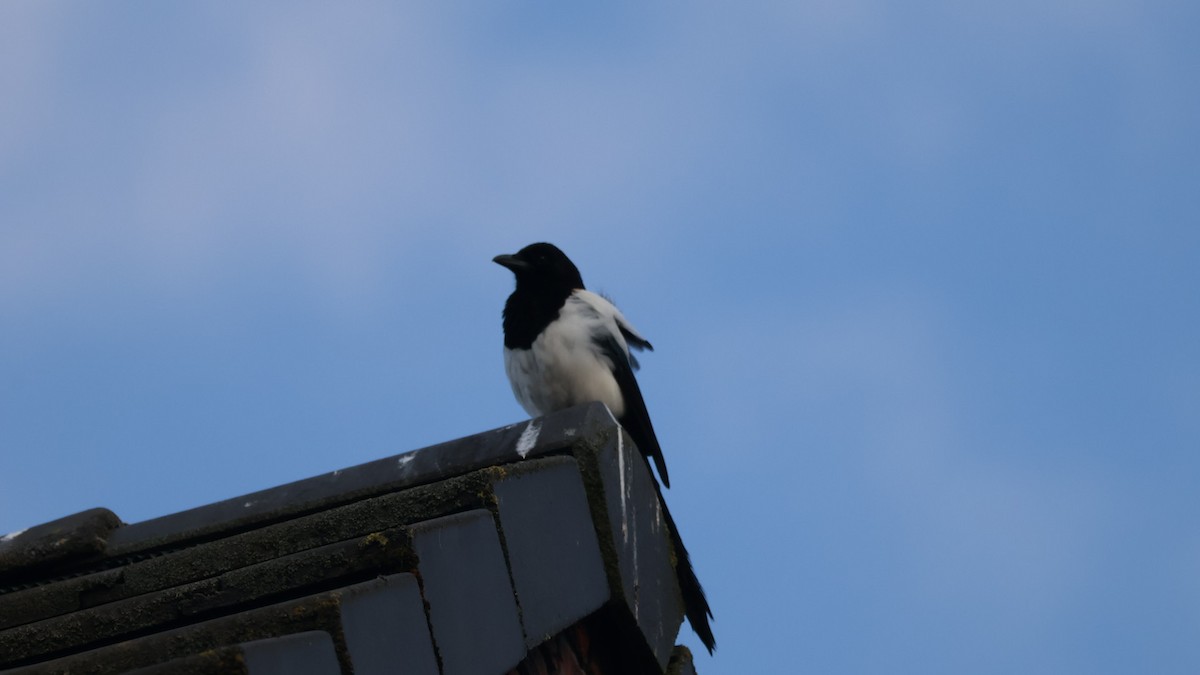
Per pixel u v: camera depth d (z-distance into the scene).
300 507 8.56
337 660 5.18
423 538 6.06
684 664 10.11
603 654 8.94
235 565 7.32
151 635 5.89
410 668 5.63
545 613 7.26
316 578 6.05
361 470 8.71
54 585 7.68
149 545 8.71
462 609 6.25
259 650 4.73
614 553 8.47
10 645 6.45
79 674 5.27
